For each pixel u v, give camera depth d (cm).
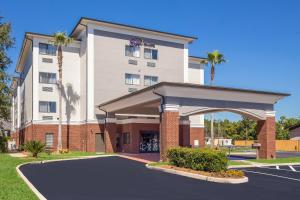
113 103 3691
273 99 3139
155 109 3897
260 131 3192
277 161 2928
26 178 1808
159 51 4741
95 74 4300
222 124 9788
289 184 1711
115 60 4431
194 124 4959
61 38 4153
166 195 1388
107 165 2603
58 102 4412
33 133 4259
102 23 4341
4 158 3028
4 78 4162
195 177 1903
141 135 4072
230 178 1778
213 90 2786
